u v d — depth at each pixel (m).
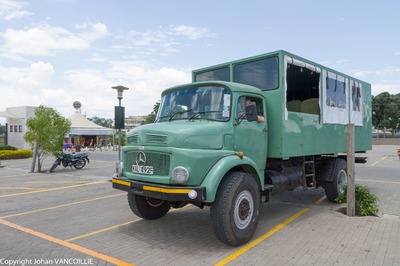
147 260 4.48
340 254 4.66
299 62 6.74
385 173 15.08
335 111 8.15
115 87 12.38
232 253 4.72
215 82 5.76
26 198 9.00
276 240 5.30
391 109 66.62
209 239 5.37
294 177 6.96
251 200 5.24
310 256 4.59
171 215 6.94
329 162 8.25
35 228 6.02
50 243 5.18
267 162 6.72
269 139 6.30
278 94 6.21
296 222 6.41
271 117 6.30
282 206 7.89
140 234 5.64
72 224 6.29
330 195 8.16
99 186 11.20
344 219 6.57
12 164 21.05
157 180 4.90
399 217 6.73
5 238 5.43
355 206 7.10
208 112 5.64
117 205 8.00
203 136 4.96
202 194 4.54
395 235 5.50
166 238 5.42
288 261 4.41
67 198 8.97
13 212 7.32
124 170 5.58
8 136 33.78
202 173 4.76
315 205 8.00
